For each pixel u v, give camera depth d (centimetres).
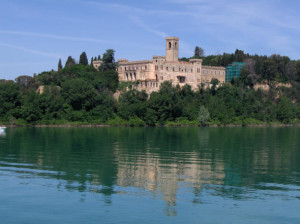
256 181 6350
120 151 9600
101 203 5188
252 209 5003
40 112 19138
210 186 6000
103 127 18600
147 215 4812
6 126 18212
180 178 6488
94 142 11588
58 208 5025
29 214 4841
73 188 5844
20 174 6719
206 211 4947
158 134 14600
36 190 5738
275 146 11050
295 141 12506
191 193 5622
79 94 19838
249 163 8019
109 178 6456
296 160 8444
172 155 8994
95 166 7488
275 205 5156
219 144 11381
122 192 5656
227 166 7638
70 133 14825
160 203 5194
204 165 7712
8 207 5059
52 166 7469
